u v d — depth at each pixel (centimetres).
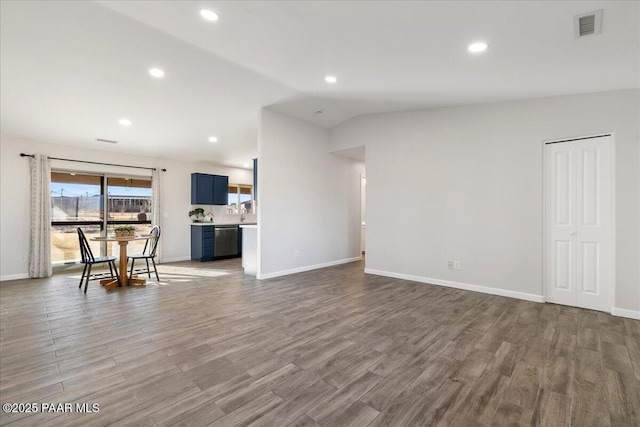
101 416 154
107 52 278
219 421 151
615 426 149
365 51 268
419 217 457
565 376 194
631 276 302
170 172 684
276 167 487
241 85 362
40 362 210
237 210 812
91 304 344
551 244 355
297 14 217
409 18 211
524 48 237
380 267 502
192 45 267
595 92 322
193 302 352
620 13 182
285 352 227
